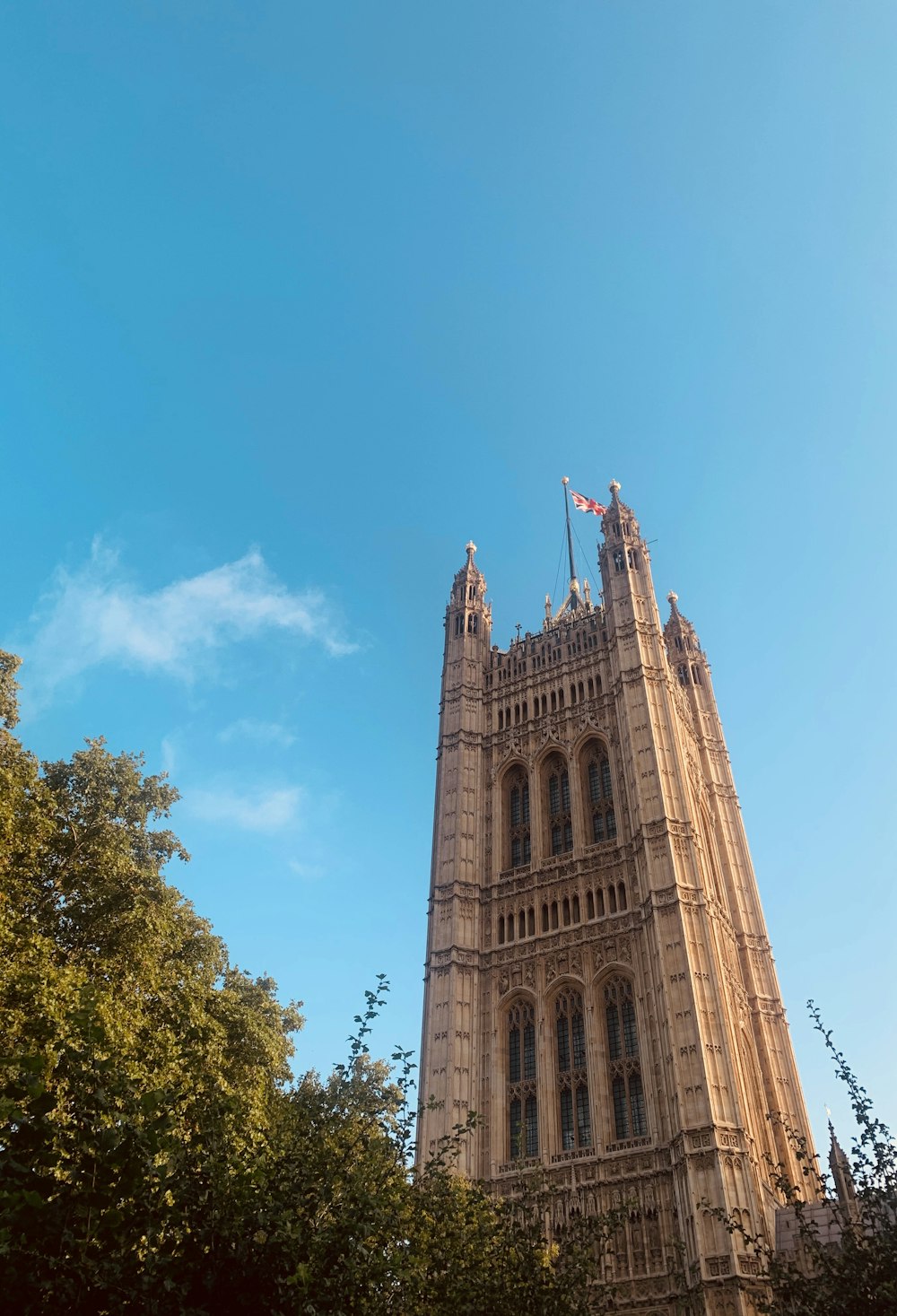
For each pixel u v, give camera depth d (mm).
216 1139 20094
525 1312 25219
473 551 90312
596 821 66438
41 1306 15367
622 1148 50375
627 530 80500
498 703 77688
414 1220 25812
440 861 68688
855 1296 23062
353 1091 25609
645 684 68875
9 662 40594
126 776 44594
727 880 75062
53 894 36156
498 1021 59500
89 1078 16922
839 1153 44969
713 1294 41750
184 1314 16281
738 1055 58156
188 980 38219
